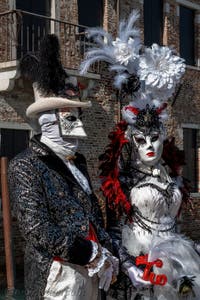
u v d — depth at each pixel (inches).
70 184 129.8
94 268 124.0
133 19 181.0
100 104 529.7
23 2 479.5
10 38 447.2
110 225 166.7
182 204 175.2
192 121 636.1
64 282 125.4
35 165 126.2
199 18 653.3
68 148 132.6
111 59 176.1
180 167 176.4
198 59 653.9
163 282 150.9
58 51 134.9
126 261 155.5
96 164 526.6
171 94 176.7
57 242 119.3
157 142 167.3
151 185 165.6
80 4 530.6
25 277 128.1
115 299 157.9
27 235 120.3
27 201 121.3
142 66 173.0
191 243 166.4
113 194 163.9
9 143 456.1
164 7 612.4
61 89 133.7
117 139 169.5
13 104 454.0
